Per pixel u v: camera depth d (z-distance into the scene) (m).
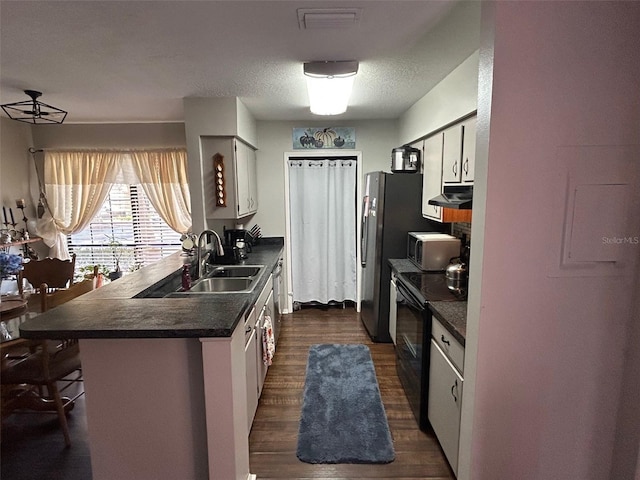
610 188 1.26
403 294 2.58
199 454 1.55
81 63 2.10
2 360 2.05
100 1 1.40
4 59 2.03
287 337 3.65
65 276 3.13
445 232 3.34
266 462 1.97
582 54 1.20
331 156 4.15
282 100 3.03
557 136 1.24
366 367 3.02
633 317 1.34
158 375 1.50
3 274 2.22
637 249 1.30
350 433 2.19
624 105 1.23
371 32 1.72
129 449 1.55
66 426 2.07
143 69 2.22
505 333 1.34
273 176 4.12
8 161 3.87
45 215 4.20
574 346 1.36
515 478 1.46
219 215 3.14
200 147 3.02
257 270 3.03
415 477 1.86
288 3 1.44
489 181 1.26
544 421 1.41
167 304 1.64
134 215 4.45
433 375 2.03
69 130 4.16
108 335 1.33
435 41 1.83
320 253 4.42
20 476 1.86
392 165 3.45
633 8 1.18
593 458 1.45
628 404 1.38
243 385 1.66
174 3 1.43
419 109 3.08
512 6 1.18
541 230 1.28
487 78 1.24
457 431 1.67
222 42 1.82
